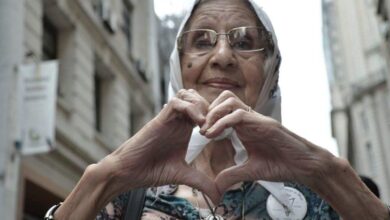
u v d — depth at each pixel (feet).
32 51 27.91
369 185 8.96
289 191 5.05
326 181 4.30
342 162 4.33
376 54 101.60
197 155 5.22
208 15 5.54
